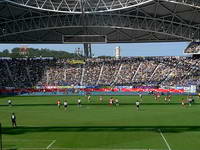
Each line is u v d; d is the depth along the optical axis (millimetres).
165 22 117812
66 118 54750
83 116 57031
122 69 124312
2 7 107375
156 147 33906
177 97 95312
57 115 58656
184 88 105562
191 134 40781
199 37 121375
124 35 127062
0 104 79062
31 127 46281
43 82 117875
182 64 123688
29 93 109688
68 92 110812
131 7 107750
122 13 113625
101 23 117312
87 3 109688
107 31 124750
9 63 127188
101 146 34312
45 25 117250
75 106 73500
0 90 109938
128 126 46469
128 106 72812
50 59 131625
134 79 118125
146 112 62031
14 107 72438
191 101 78188
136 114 59188
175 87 106500
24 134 41188
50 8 110625
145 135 40219
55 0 109375
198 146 34375
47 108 69875
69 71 124438
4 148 33688
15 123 46938
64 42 126125
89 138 38531
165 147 33875
